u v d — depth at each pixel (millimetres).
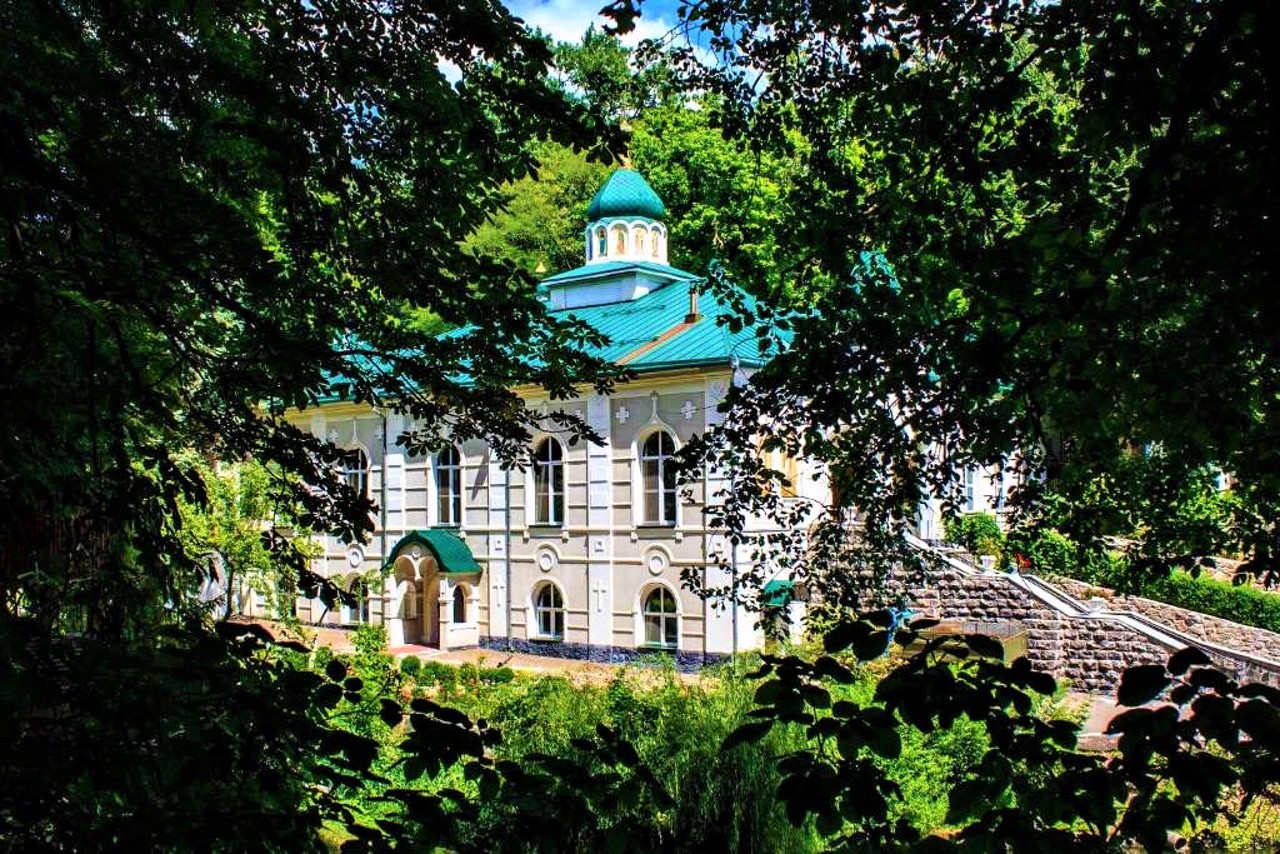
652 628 29234
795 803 4312
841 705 4496
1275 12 5805
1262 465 7766
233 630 5051
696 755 12523
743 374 27328
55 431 7457
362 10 7820
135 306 7793
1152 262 6645
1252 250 6227
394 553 33250
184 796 4555
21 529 7902
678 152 39500
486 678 20969
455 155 8375
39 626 4566
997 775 4555
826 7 8164
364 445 36062
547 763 5305
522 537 32000
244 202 9625
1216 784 4082
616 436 29859
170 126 8695
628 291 35438
